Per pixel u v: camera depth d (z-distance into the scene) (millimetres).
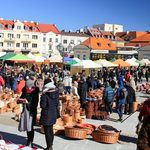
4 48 98875
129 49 87125
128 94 19328
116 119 17250
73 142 11344
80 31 120250
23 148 9453
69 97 19312
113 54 80062
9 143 9883
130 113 19500
